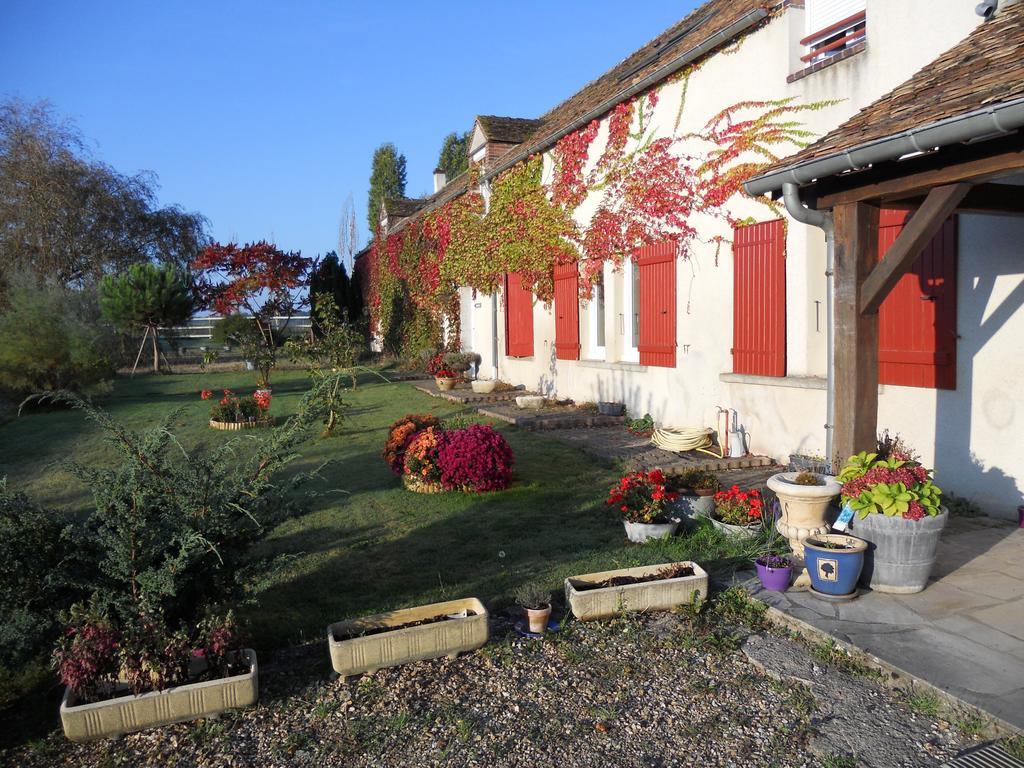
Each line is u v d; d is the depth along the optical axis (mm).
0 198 23469
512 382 16172
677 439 8969
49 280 19969
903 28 6582
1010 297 5883
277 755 3209
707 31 9383
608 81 13383
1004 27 5238
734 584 4855
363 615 4570
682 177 9750
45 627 3592
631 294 11758
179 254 27453
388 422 12594
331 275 28516
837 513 5082
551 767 3059
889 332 6895
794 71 7906
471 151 17672
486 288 16625
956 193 4336
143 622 3549
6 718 3631
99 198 25547
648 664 3920
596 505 7035
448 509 7035
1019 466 5902
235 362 28062
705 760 3076
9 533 3559
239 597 4051
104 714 3338
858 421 4961
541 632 4285
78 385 16844
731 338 9047
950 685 3414
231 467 8562
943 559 5145
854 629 4059
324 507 7246
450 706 3537
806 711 3404
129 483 3660
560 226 13141
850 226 4941
